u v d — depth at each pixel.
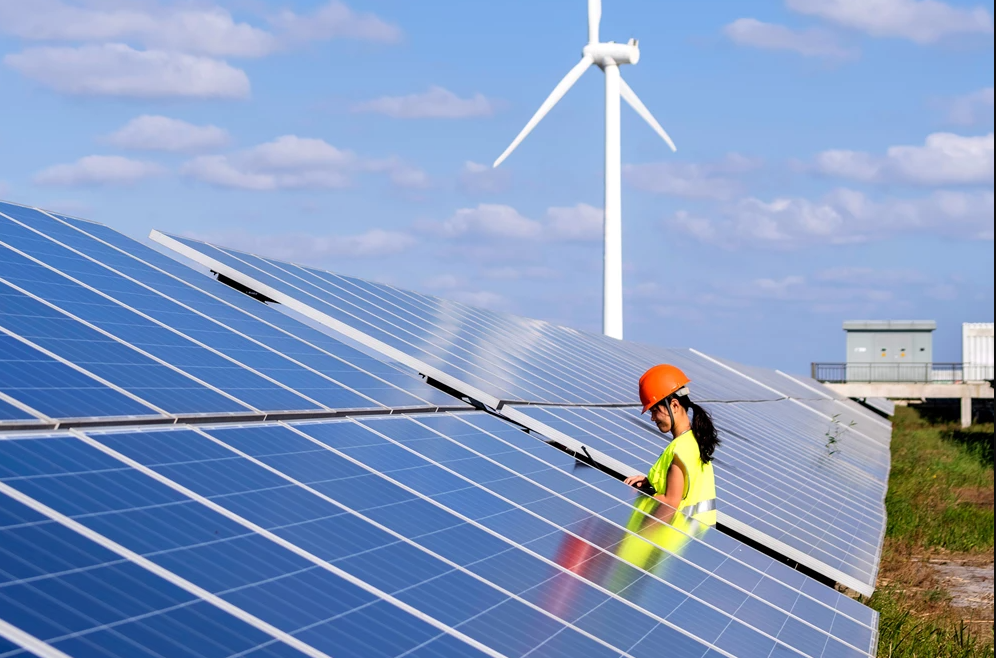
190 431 6.91
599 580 7.25
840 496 18.53
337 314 14.56
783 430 26.89
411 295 20.95
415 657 4.96
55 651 3.70
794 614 8.56
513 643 5.61
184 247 14.52
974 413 67.50
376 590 5.56
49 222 11.55
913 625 15.45
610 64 45.91
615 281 45.81
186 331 9.73
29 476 5.11
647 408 11.21
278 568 5.29
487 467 9.19
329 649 4.68
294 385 9.43
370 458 7.97
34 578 4.13
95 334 8.30
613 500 9.91
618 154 46.25
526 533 7.70
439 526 7.01
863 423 45.19
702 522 10.52
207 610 4.54
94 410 6.59
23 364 6.92
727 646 6.97
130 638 4.03
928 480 33.09
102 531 4.84
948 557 23.02
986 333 69.88
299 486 6.64
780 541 12.05
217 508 5.73
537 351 20.56
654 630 6.67
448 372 13.49
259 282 14.38
